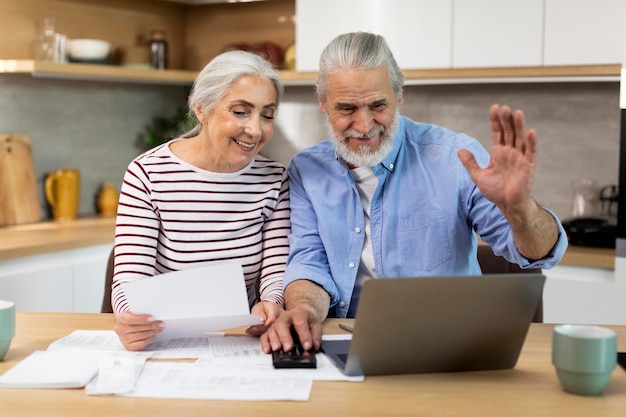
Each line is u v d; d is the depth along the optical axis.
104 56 3.72
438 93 3.97
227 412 1.32
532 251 1.77
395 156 2.13
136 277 2.00
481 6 3.39
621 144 3.01
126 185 2.08
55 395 1.41
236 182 2.12
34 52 3.57
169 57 4.42
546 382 1.47
